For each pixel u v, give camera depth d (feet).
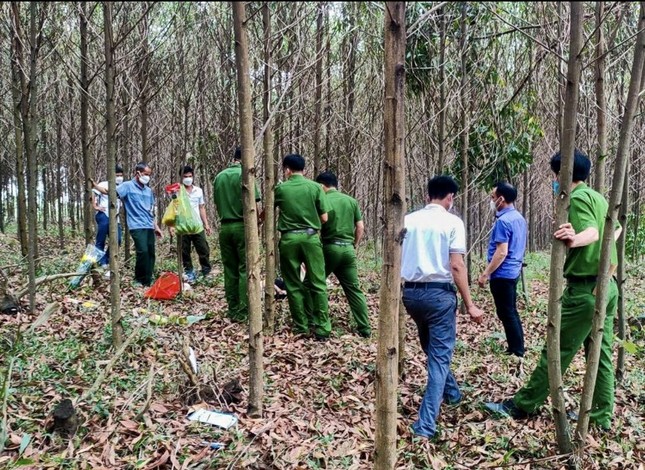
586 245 10.93
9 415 10.34
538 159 43.83
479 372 15.47
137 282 24.64
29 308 17.40
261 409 11.54
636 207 37.81
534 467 10.17
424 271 11.71
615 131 25.66
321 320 18.13
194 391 12.03
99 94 33.96
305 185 18.01
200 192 27.78
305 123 31.30
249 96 10.78
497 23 21.43
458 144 24.70
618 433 11.61
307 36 22.50
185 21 23.70
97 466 9.07
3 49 26.30
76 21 23.39
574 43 8.95
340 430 11.25
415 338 18.79
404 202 6.91
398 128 6.74
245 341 16.89
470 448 10.93
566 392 13.84
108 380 12.46
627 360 16.71
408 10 19.93
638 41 9.36
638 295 27.04
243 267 18.99
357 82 30.50
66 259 28.30
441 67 21.75
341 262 18.86
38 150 48.78
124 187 24.16
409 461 10.19
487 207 44.80
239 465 9.34
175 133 38.24
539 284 32.32
